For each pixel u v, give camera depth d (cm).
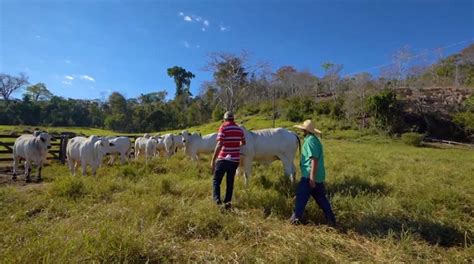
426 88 5184
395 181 721
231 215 462
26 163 948
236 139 531
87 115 7956
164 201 504
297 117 4572
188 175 811
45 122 7162
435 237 424
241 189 614
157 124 7106
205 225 422
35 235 385
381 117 3631
